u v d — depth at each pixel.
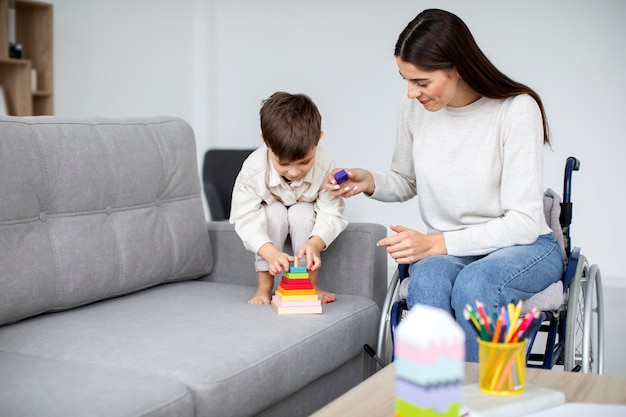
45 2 4.26
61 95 4.58
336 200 2.09
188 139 2.28
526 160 1.81
